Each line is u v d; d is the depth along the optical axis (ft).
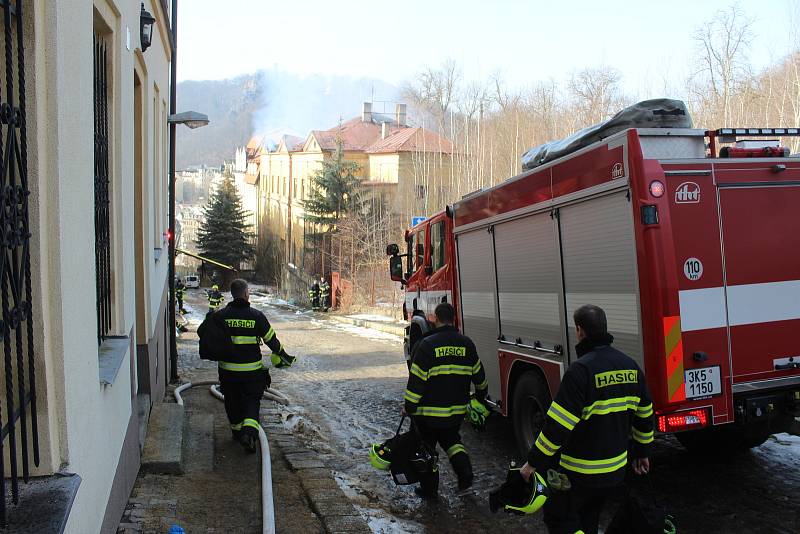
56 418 9.32
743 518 17.37
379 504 19.57
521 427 22.56
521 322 22.50
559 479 13.03
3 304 7.77
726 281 17.16
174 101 43.14
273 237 212.02
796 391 17.54
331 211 147.33
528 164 24.39
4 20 8.34
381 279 106.93
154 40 30.81
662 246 16.16
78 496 9.57
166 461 19.77
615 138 17.12
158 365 29.71
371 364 49.32
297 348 59.72
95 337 11.63
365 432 28.86
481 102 143.95
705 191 17.19
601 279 17.93
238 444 23.94
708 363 16.81
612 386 12.84
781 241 17.76
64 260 9.54
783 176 17.85
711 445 21.74
